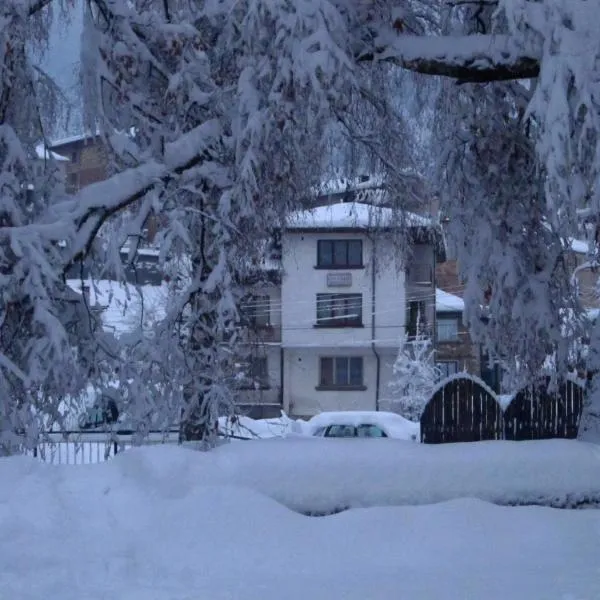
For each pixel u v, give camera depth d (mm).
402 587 6648
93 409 12727
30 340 11195
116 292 12789
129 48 12211
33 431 11547
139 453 8664
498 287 12484
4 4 11312
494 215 12602
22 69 12359
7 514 7723
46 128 13180
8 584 6492
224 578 6902
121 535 7633
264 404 41844
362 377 43938
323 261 43094
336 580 6879
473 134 12781
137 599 6164
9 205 11758
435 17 13109
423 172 14414
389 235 15641
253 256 12992
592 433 11078
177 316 12820
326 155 13633
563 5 9961
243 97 10805
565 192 9625
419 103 14062
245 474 8695
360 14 11297
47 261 11164
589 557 7699
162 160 12656
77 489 8148
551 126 9664
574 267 12992
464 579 6938
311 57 10086
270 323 43625
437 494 8883
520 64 10820
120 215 13117
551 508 8672
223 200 11523
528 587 6648
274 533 7855
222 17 11812
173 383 12586
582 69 9734
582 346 12969
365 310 43312
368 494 8797
